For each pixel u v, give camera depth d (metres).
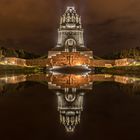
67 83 83.19
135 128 28.45
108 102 45.53
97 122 31.38
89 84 79.38
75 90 63.25
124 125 29.80
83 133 26.95
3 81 89.75
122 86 72.94
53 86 72.62
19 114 35.44
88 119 33.00
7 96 51.75
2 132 27.06
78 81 92.81
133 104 43.16
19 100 47.00
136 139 24.88
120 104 43.34
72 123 31.05
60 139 25.11
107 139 24.94
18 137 25.50
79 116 34.81
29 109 38.91
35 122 31.34
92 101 46.72
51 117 33.97
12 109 38.72
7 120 32.03
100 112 37.09
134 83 82.94
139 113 35.97
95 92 59.28
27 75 139.25
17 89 64.25
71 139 25.14
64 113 36.47
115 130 27.81
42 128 28.72
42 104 43.19
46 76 129.75
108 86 72.81
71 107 41.12
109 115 35.09
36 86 72.25
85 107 41.06
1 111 37.22
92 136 25.94
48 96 52.72
